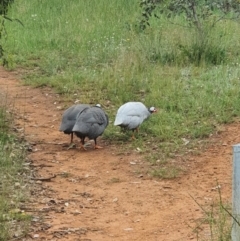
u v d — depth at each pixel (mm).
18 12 25719
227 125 13945
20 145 12977
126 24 23484
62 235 8750
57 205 9953
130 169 11742
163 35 20750
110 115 14883
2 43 22266
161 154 12422
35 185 10812
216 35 20953
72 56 21141
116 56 19828
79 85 17578
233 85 16359
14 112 15500
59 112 15664
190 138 13266
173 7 20578
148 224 9203
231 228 7461
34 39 23062
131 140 13227
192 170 11672
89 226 9117
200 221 9156
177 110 14859
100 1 26516
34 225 9070
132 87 16781
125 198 10328
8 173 11148
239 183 7012
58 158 12336
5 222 9039
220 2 20703
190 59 19062
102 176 11383
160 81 16844
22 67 20344
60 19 25000
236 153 6984
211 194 10430
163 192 10609
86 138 13625
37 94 17266
